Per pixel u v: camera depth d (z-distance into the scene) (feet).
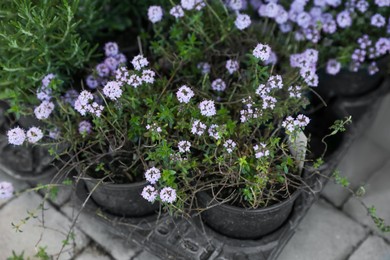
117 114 5.62
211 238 5.78
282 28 6.74
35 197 6.75
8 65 5.89
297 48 6.79
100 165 5.58
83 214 6.51
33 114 6.20
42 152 6.76
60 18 5.90
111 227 6.06
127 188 5.59
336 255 6.19
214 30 6.47
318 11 6.77
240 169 5.16
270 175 5.35
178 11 6.06
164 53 6.24
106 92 5.28
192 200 5.33
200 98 5.91
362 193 5.75
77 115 6.01
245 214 5.33
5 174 6.95
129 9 7.37
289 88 5.56
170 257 5.76
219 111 5.49
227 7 6.58
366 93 7.32
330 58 6.95
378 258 6.16
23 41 5.83
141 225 5.98
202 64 6.28
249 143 5.55
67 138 5.78
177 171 5.63
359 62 6.76
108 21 7.14
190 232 5.88
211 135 5.27
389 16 6.89
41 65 6.14
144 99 5.57
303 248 6.24
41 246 6.24
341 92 7.30
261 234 5.77
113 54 6.36
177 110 5.56
